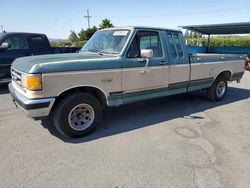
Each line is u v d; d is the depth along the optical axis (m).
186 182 2.80
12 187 2.65
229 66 6.52
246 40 24.33
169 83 4.98
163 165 3.16
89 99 3.91
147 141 3.88
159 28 4.73
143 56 4.23
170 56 4.88
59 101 3.74
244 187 2.74
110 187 2.69
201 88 5.91
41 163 3.15
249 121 4.99
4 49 7.17
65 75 3.52
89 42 5.17
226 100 6.81
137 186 2.71
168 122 4.82
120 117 5.07
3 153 3.39
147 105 6.02
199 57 5.55
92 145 3.70
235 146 3.78
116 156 3.37
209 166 3.16
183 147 3.69
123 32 4.40
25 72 3.41
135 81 4.35
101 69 3.87
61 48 8.77
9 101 6.18
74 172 2.96
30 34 7.79
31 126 4.42
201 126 4.63
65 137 3.96
